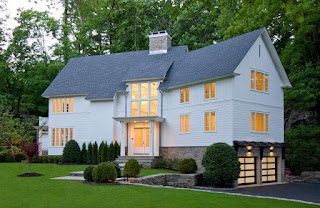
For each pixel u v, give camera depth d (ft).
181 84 94.27
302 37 113.19
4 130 108.78
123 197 48.47
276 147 88.89
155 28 161.89
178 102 97.66
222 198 50.72
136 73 109.19
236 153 73.97
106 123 108.99
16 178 71.15
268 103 90.17
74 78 122.52
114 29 166.91
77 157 107.45
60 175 77.82
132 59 121.39
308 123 115.24
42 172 83.30
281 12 114.01
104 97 108.27
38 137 117.50
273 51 91.30
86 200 45.93
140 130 106.73
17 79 161.38
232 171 72.13
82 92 113.50
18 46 157.69
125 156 100.68
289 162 102.63
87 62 129.29
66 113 116.37
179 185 76.38
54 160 110.11
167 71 106.42
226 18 128.67
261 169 85.87
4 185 60.85
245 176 82.99
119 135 107.96
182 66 104.17
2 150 113.80
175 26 153.99
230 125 79.87
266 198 53.26
